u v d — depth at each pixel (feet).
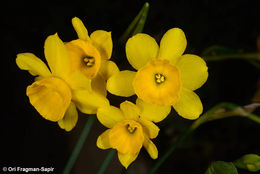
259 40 0.90
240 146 0.91
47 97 0.70
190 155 0.91
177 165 0.91
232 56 0.81
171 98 0.68
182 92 0.69
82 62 0.69
